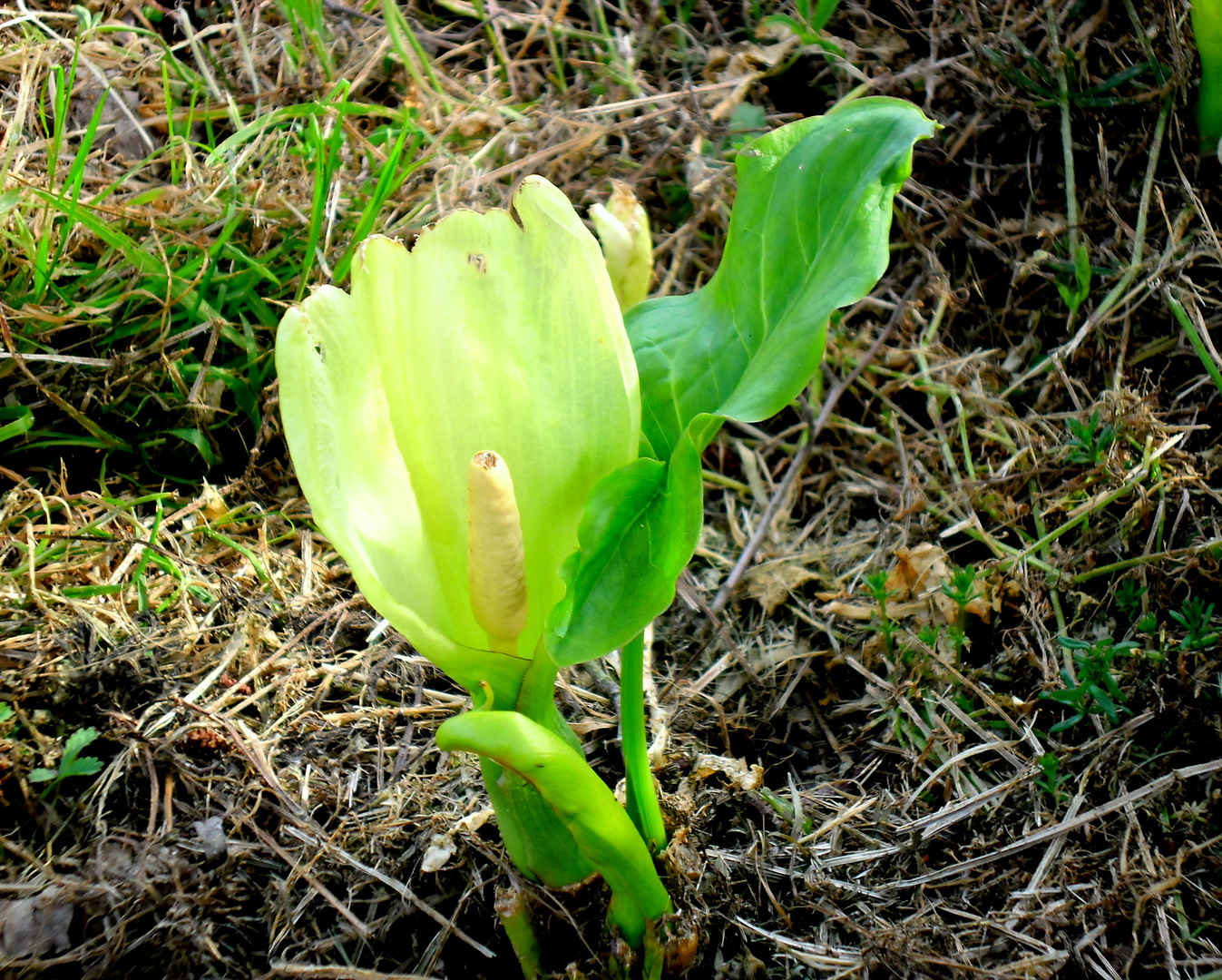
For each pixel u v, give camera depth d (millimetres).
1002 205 942
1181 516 756
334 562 772
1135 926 597
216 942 588
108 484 795
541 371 503
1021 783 670
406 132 845
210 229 844
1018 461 819
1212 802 639
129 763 630
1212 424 807
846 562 813
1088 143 919
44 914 568
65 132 907
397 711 686
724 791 660
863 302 911
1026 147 942
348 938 604
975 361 872
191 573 740
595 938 570
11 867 592
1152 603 729
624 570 500
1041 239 900
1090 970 598
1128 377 833
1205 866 625
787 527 852
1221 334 836
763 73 980
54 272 790
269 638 709
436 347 499
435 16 1097
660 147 944
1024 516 806
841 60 961
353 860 609
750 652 770
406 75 1006
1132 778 663
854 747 724
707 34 1050
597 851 514
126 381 784
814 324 484
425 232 494
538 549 518
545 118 959
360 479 516
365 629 738
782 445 879
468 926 609
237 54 1005
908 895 636
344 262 815
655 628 781
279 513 779
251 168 899
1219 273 855
